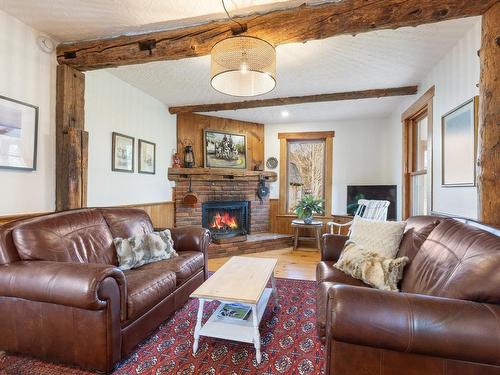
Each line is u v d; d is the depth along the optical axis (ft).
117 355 5.41
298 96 12.87
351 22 6.30
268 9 6.82
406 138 12.89
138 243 8.17
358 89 11.89
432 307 3.50
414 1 5.92
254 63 6.14
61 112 8.38
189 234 9.68
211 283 6.44
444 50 8.43
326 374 3.97
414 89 11.39
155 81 11.21
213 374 5.34
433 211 9.70
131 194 11.66
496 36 5.65
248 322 6.38
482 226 5.34
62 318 5.32
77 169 8.43
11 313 5.58
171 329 7.01
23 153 7.48
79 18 7.22
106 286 5.14
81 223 7.45
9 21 7.11
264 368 5.54
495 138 5.77
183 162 15.40
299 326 7.21
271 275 7.55
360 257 6.75
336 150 17.01
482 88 5.96
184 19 7.25
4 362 5.50
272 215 17.74
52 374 5.21
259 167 17.66
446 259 4.77
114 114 10.67
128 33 7.95
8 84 7.11
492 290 3.53
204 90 12.24
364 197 15.19
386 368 3.66
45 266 5.39
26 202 7.58
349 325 3.59
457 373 3.44
